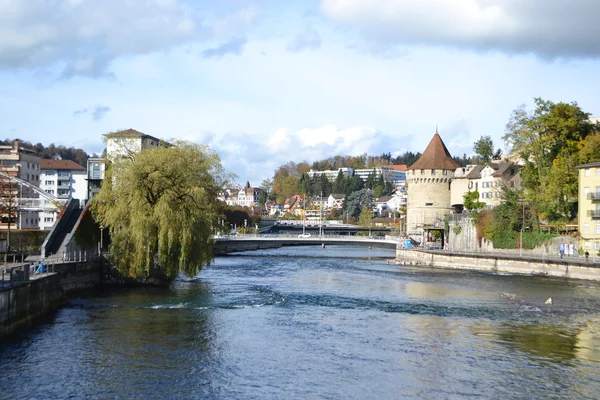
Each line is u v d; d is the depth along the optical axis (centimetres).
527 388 3403
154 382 3416
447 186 15825
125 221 6794
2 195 11125
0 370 3569
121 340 4306
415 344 4350
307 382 3466
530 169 11812
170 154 6812
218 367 3712
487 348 4253
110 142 7538
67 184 18362
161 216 6481
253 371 3647
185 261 6688
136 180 6606
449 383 3475
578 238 10062
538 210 11338
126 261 6638
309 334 4631
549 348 4259
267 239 16100
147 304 5841
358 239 16212
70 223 7975
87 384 3356
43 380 3409
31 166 17312
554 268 9150
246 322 5044
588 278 8531
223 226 7788
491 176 15675
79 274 6662
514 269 9931
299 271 10169
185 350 4078
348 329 4841
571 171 10625
